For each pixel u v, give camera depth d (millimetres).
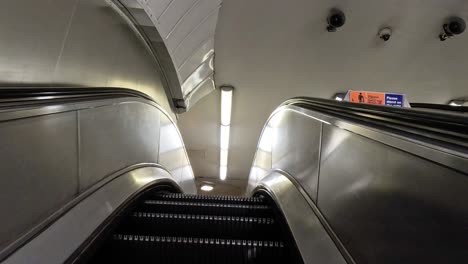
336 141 1797
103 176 2242
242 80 6863
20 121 1305
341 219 1614
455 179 873
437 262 926
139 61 4355
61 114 1642
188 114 8047
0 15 1736
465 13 5266
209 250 1827
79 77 2705
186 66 5613
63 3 2316
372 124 1344
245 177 10445
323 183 1955
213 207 2592
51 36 2227
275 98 7301
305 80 6785
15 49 1867
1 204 1188
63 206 1635
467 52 5934
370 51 6066
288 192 2459
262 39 5879
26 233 1306
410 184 1077
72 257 1358
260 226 2277
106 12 3092
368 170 1386
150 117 3529
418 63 6273
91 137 2035
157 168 3494
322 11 5352
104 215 1806
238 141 8836
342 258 1461
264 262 1847
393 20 5488
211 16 5000
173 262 1802
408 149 1073
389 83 6777
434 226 947
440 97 7055
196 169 10266
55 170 1585
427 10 5277
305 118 2539
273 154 3922
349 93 3164
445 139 927
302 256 1594
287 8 5309
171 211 2623
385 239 1199
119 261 1790
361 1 5203
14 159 1270
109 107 2346
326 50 6086
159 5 3713
